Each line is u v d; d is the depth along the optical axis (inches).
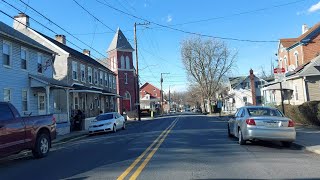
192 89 3816.4
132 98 2659.9
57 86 1072.2
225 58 3196.4
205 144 614.2
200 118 1939.0
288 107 1101.7
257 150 537.0
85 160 481.7
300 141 596.4
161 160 446.9
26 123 512.7
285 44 1711.4
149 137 773.3
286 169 381.1
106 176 359.6
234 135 689.6
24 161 511.5
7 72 922.1
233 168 389.1
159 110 3971.5
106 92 1686.8
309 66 1217.4
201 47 3198.8
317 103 896.3
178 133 853.2
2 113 477.1
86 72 1615.4
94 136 989.8
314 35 1494.8
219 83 3324.3
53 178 363.9
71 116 1350.9
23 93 1002.1
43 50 1112.8
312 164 411.5
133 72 2677.2
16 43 972.6
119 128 1143.0
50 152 614.5
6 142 467.8
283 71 789.2
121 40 2655.0
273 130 559.5
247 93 3038.9
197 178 340.8
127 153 525.0
